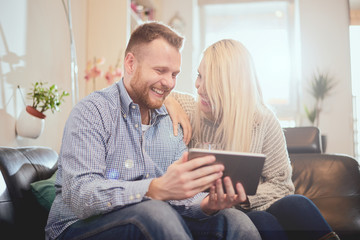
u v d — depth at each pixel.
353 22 5.17
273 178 1.49
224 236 1.14
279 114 5.27
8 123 2.11
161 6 5.22
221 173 1.03
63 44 2.88
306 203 1.17
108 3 3.41
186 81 5.12
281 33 5.32
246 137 1.47
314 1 5.17
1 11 2.08
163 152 1.39
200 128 1.60
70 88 3.02
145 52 1.30
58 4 2.80
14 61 2.20
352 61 5.17
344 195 1.91
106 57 3.38
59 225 1.14
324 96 5.12
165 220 0.93
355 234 1.68
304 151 2.20
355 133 5.16
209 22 5.46
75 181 1.05
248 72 1.51
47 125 2.59
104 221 1.00
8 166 1.40
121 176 1.23
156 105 1.34
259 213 1.24
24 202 1.39
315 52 5.15
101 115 1.23
